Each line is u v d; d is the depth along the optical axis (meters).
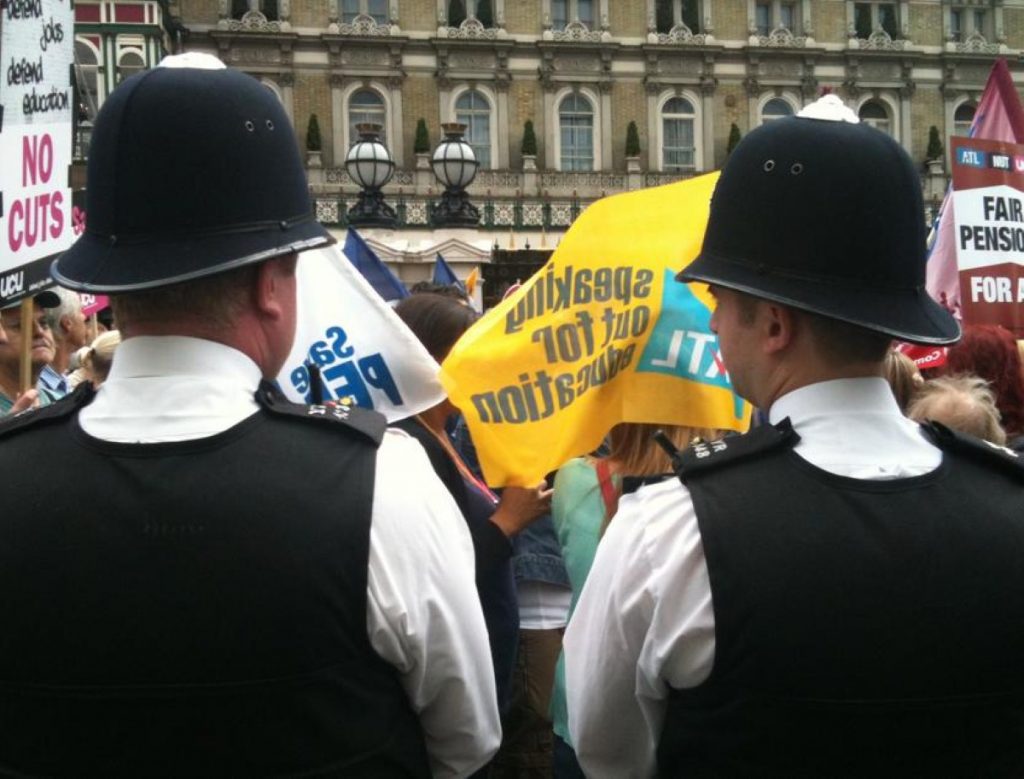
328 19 33.75
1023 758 1.66
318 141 33.12
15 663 1.52
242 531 1.52
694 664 1.62
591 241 2.99
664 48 35.25
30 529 1.54
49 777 1.53
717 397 2.85
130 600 1.50
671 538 1.65
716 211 1.80
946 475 1.67
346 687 1.56
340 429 1.66
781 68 36.16
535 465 2.98
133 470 1.56
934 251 5.98
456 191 18.69
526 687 3.76
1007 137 5.95
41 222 3.71
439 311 3.83
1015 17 37.34
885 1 36.56
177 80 1.65
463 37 34.19
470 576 1.70
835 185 1.68
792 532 1.59
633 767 1.85
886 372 3.55
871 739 1.55
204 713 1.50
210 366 1.65
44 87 3.77
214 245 1.62
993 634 1.58
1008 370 3.85
